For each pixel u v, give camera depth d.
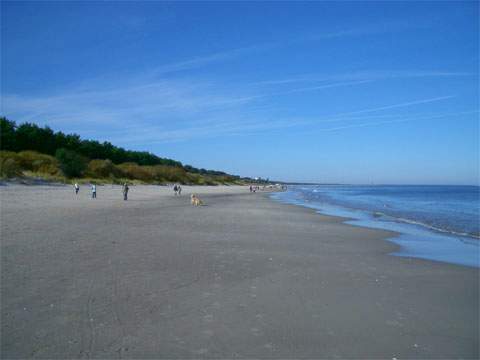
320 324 7.12
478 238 19.80
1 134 77.94
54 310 7.19
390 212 37.06
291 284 9.76
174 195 56.97
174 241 15.43
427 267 12.38
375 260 13.31
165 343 6.09
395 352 6.09
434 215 33.81
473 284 10.26
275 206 41.50
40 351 5.62
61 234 15.59
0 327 6.36
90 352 5.66
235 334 6.54
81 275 9.59
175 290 8.79
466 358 5.94
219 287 9.21
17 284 8.58
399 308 8.16
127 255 12.23
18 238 14.12
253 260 12.41
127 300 7.94
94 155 102.31
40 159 70.25
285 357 5.81
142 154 131.25
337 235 19.39
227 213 29.97
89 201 36.25
